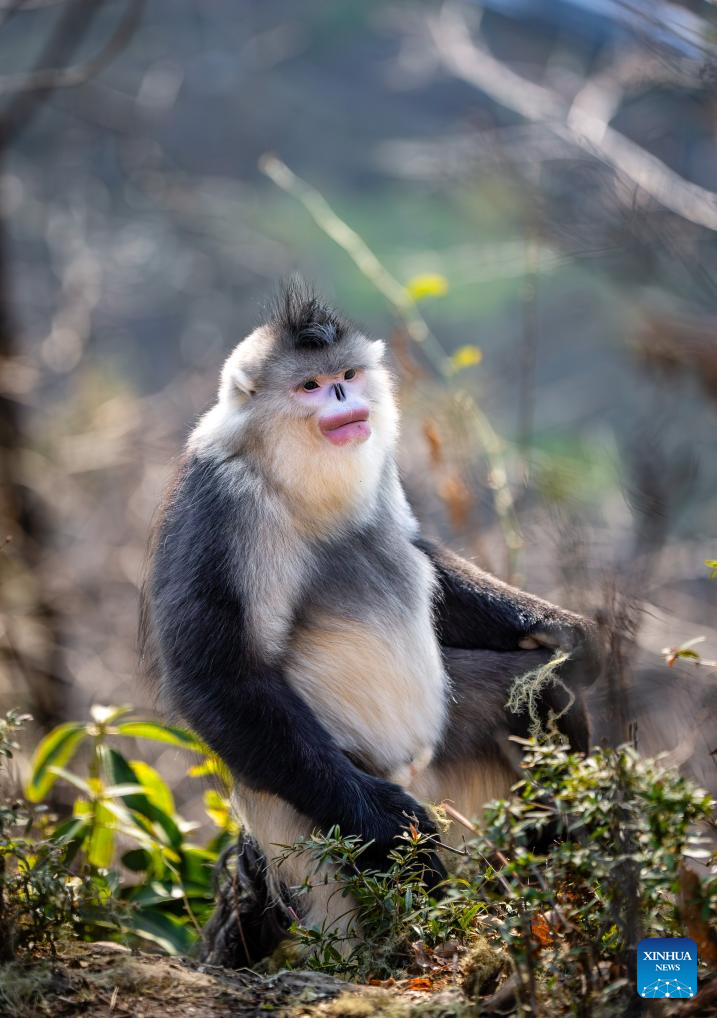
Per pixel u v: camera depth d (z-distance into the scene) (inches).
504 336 1114.7
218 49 1382.9
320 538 324.8
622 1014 212.5
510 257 624.1
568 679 328.8
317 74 1409.9
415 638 330.6
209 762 374.0
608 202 465.4
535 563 547.5
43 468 799.1
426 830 292.0
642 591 353.4
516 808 225.6
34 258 1165.7
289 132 1391.5
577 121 597.3
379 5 1323.8
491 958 235.3
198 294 1234.0
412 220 1111.6
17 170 1215.6
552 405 984.3
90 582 824.3
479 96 1337.4
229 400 325.4
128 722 395.5
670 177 538.9
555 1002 218.1
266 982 242.8
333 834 283.7
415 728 328.2
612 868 213.9
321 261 1185.4
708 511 616.1
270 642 315.0
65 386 1007.6
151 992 236.2
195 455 328.2
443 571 356.8
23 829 366.0
